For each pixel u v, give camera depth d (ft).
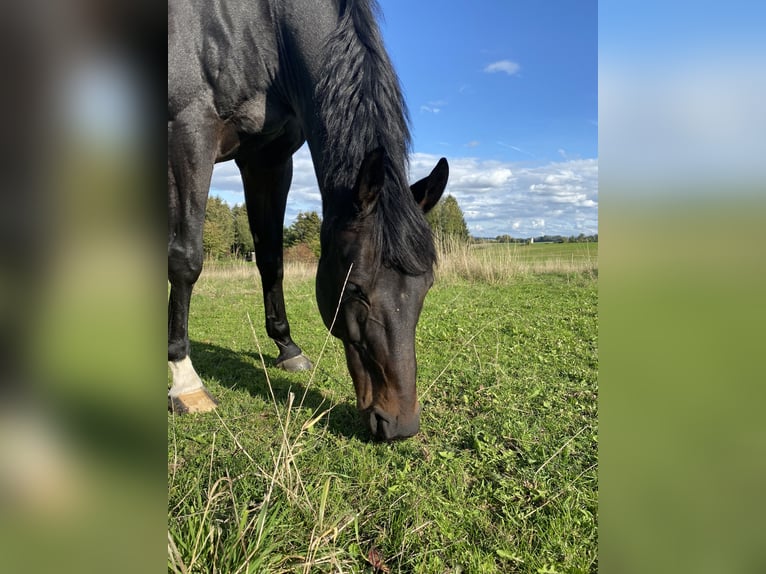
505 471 6.98
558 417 8.80
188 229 9.36
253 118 10.00
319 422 8.61
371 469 6.82
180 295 9.48
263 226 12.03
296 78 9.56
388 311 6.80
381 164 6.57
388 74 8.05
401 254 6.68
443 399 9.88
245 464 6.68
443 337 15.14
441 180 7.77
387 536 5.44
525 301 22.71
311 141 9.07
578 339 14.78
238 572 4.15
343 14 8.71
